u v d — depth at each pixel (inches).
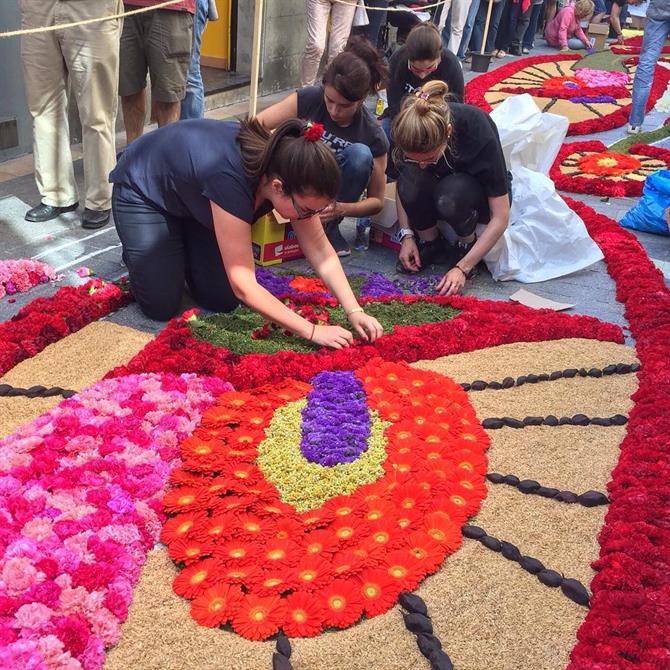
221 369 129.0
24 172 227.5
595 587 91.9
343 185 181.8
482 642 84.7
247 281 127.9
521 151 202.1
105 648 81.5
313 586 88.7
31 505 95.7
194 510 99.2
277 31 367.2
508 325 154.5
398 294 170.2
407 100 155.6
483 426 123.6
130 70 213.8
